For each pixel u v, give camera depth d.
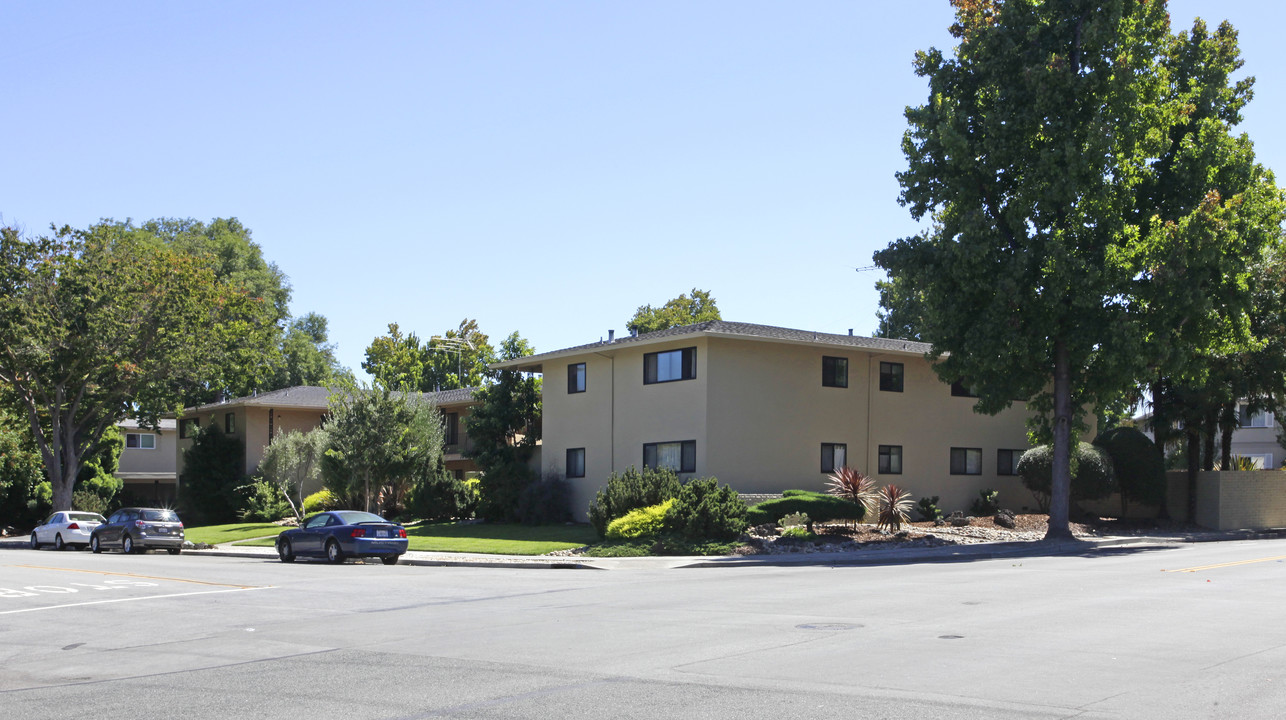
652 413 36.44
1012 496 41.84
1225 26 31.91
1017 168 30.00
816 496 32.34
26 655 12.20
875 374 38.50
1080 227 29.34
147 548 35.78
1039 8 29.78
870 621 12.87
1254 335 35.94
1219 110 31.62
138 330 47.28
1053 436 32.75
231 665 10.90
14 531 54.09
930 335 32.31
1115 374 29.91
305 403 54.62
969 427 40.88
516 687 9.19
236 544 38.19
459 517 42.09
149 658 11.65
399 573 23.64
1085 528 35.19
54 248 46.44
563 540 31.61
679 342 35.56
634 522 29.14
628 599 16.50
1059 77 28.20
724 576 21.41
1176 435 38.53
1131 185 30.64
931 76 31.48
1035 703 8.03
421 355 82.56
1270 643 10.73
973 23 31.05
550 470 40.34
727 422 34.62
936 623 12.58
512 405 42.62
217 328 52.12
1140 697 8.18
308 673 10.24
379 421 40.25
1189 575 18.78
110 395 47.66
